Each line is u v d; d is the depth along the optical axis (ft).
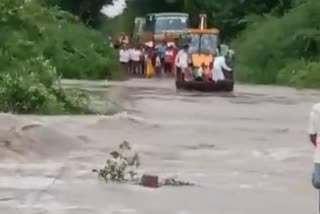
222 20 422.00
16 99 140.87
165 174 87.71
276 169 92.43
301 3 346.54
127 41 365.61
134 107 167.12
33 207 68.18
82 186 78.74
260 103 191.93
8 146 99.60
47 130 106.63
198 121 142.72
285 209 70.95
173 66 337.11
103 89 211.20
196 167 93.20
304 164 96.12
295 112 168.45
